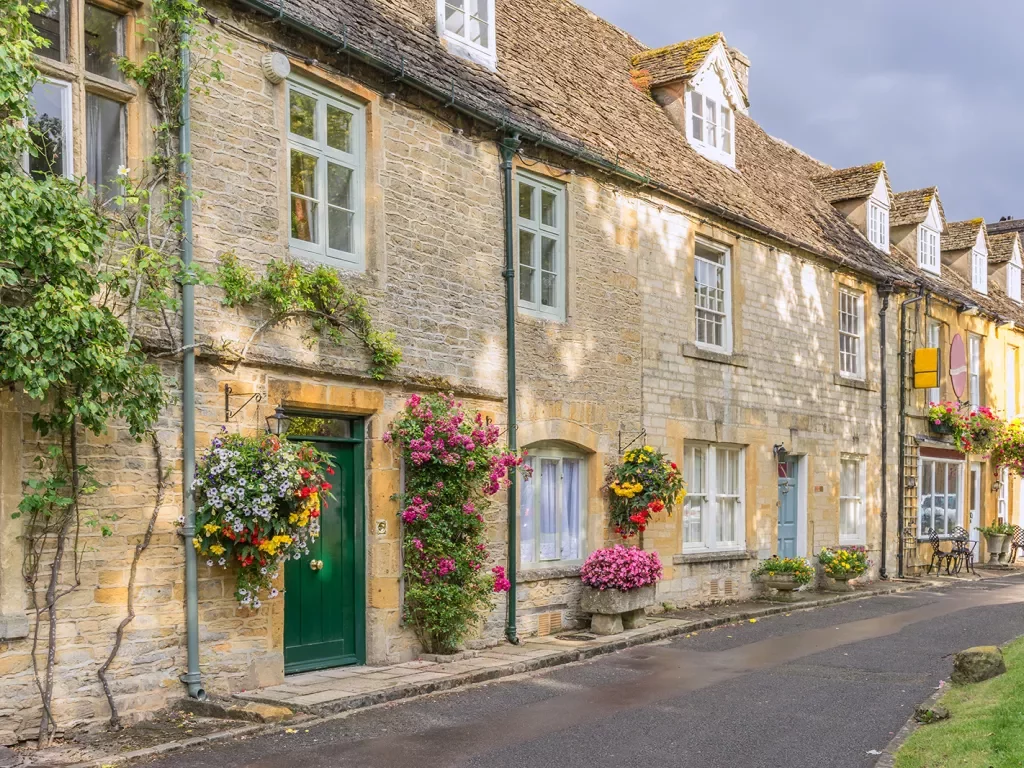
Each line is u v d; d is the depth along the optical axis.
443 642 9.95
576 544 12.43
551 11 15.86
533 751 6.84
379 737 7.10
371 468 9.53
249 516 7.69
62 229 6.32
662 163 14.23
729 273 15.46
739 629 12.59
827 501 17.69
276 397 8.52
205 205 8.07
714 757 6.80
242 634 8.16
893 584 18.53
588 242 12.50
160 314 7.64
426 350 10.05
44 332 6.17
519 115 11.55
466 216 10.70
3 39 6.31
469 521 9.98
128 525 7.39
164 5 7.71
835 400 18.08
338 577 9.40
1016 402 26.45
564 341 12.02
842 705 8.30
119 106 7.82
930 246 23.14
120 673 7.28
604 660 10.34
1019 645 10.00
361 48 9.38
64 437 7.02
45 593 6.87
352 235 9.59
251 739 6.95
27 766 6.21
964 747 6.51
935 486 21.92
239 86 8.44
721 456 15.28
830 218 19.97
